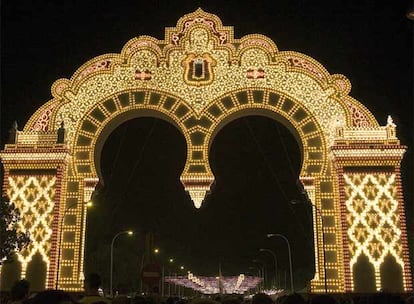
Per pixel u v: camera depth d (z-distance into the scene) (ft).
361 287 91.97
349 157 97.19
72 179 98.89
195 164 98.17
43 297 22.12
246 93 101.60
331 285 92.79
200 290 290.56
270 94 101.50
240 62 103.09
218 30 104.99
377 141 98.12
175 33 105.09
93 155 99.91
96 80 103.09
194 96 101.65
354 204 95.66
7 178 98.17
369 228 94.63
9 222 91.56
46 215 96.27
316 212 96.17
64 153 97.71
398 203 95.45
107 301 29.09
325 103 100.73
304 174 98.12
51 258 94.02
